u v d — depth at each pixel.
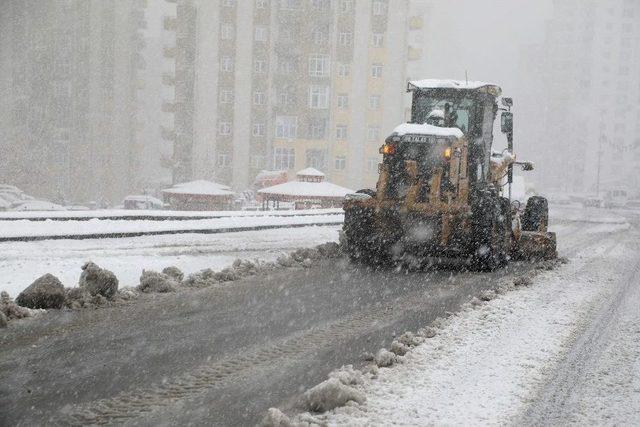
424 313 10.00
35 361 7.01
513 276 14.06
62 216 21.36
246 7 70.56
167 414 5.66
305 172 49.03
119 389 6.24
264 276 13.05
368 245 14.93
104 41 73.75
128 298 10.45
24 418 5.48
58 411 5.65
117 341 7.90
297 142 71.75
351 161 72.62
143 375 6.66
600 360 7.66
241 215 27.94
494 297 11.27
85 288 10.05
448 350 7.79
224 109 71.00
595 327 9.33
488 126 15.99
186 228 20.62
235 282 12.30
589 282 13.50
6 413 5.57
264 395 6.20
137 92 82.94
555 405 6.13
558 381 6.84
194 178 70.88
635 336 8.88
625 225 35.59
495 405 6.05
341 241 16.48
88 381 6.43
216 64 70.75
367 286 12.28
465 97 15.62
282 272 13.61
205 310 9.79
